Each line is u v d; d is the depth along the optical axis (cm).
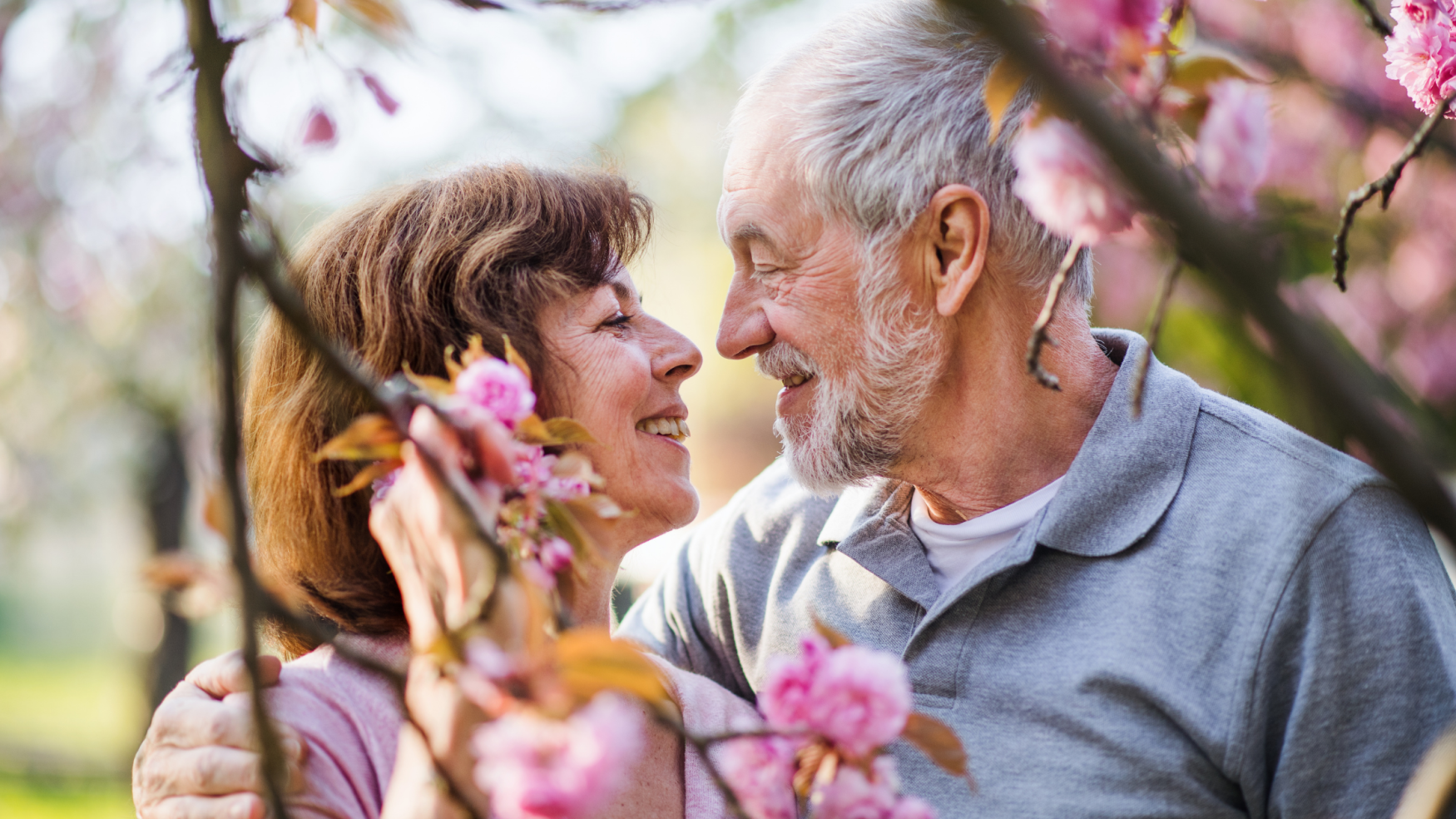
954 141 158
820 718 98
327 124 118
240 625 81
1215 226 73
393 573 150
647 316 168
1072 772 145
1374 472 146
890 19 167
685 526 166
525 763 84
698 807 151
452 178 162
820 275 166
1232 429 158
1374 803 134
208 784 123
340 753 133
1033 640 152
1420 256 390
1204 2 280
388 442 98
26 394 667
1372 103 287
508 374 103
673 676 166
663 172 708
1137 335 171
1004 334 163
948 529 169
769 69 175
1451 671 136
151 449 730
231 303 81
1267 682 140
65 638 1902
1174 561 148
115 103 544
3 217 593
